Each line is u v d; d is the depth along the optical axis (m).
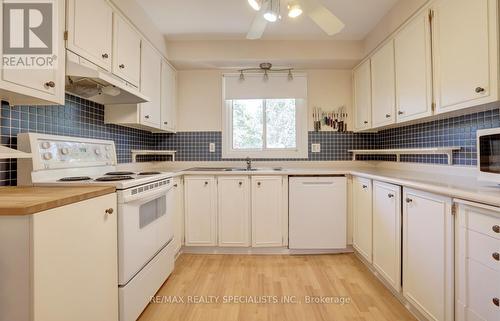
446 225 1.28
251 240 2.60
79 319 1.07
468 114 1.77
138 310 1.55
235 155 3.16
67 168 1.62
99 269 1.22
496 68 1.25
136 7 2.08
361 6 2.17
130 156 2.57
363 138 3.10
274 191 2.58
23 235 0.84
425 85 1.75
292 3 1.43
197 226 2.61
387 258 1.86
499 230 1.00
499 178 1.22
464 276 1.18
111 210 1.32
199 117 3.14
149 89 2.33
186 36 2.70
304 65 2.98
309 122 3.11
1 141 1.29
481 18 1.32
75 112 1.80
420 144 2.30
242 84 3.09
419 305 1.50
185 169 2.90
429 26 1.71
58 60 1.27
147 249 1.69
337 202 2.56
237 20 2.39
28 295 0.84
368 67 2.65
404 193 1.65
